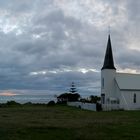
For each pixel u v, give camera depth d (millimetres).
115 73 66812
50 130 21969
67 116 36625
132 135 20250
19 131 21281
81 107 62312
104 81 66438
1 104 64938
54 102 72125
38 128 22906
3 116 35188
